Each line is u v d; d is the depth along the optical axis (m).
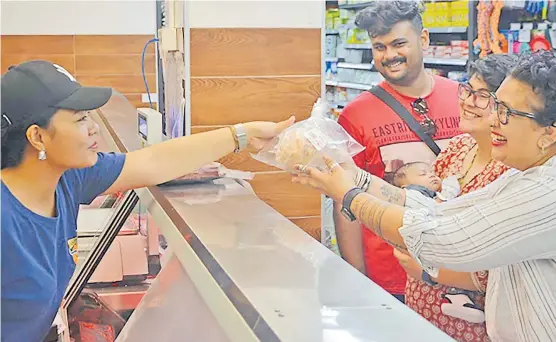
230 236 1.68
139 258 2.41
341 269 1.42
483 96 2.16
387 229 1.66
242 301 1.26
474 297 2.30
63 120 1.71
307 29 2.94
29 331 1.83
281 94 2.95
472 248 1.49
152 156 2.14
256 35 2.90
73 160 1.75
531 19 3.58
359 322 1.15
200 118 2.90
